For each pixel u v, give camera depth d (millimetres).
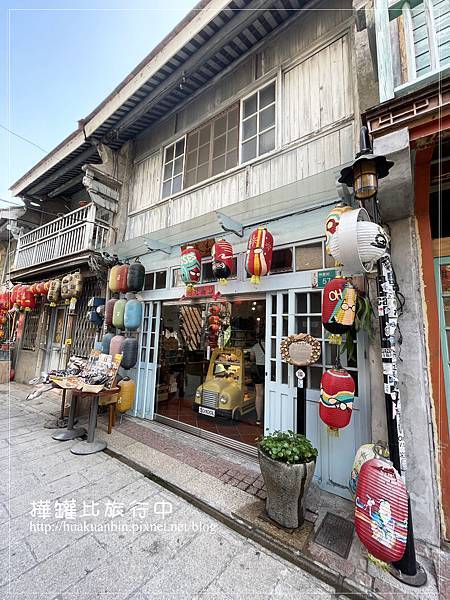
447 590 1765
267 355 3480
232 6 3762
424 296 2449
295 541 2123
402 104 2021
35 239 8180
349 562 1951
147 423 4676
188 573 1849
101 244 5973
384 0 2492
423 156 2191
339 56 3586
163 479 2955
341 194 2688
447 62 2332
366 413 2660
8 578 1759
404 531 1789
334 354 2980
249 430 4215
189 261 4090
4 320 8938
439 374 2322
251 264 3180
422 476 2234
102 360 4375
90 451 3523
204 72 4895
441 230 2457
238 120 4621
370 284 2717
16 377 8648
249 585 1779
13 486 2764
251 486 2861
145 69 4719
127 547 2049
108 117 5465
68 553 1972
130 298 5180
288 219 3482
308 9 3881
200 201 4871
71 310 6277
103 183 6098
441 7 2430
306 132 3721
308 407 3025
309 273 3180
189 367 6035
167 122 5883
